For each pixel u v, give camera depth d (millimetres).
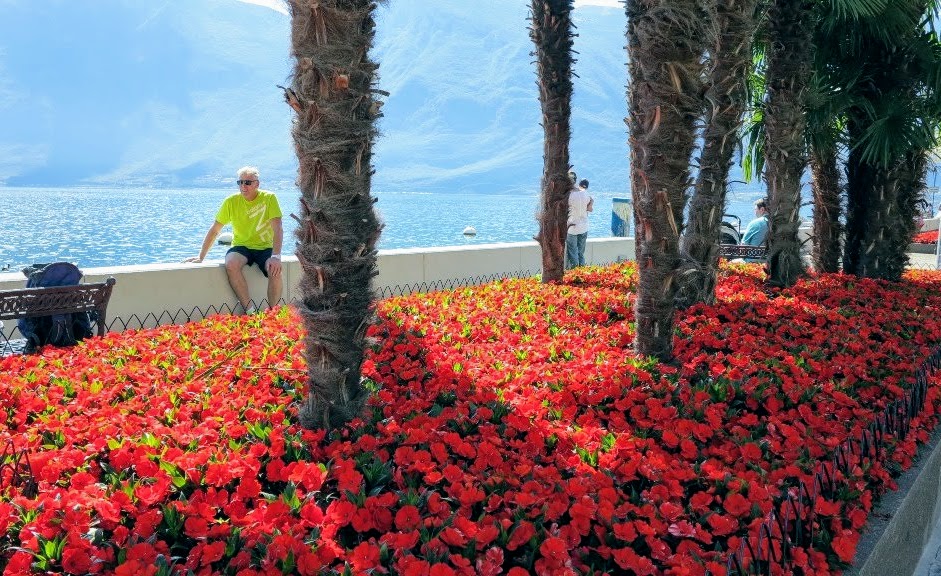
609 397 4309
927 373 4988
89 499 2635
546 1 8258
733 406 4367
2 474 2943
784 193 8508
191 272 7605
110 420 3711
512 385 4473
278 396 4242
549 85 8555
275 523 2596
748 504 2883
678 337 5867
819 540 2828
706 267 7098
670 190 4945
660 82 4785
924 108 9000
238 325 6488
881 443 3754
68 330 5938
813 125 9055
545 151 8844
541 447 3473
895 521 3223
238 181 7816
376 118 3551
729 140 6977
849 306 7496
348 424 3590
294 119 3488
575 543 2582
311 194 3463
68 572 2326
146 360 5270
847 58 9383
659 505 2955
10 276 6797
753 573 2455
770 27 8250
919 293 8867
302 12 3311
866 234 9906
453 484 2879
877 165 9617
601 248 13500
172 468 2973
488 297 7855
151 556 2367
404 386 4570
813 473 3238
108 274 6941
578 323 6551
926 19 9227
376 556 2359
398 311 6824
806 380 4773
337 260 3512
